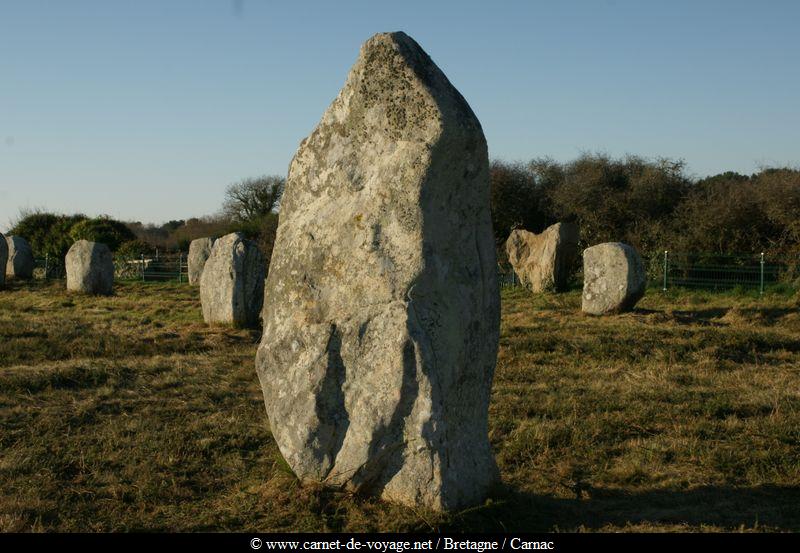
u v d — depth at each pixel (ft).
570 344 37.55
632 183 97.40
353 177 16.98
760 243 80.12
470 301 16.53
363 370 16.33
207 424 23.70
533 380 31.01
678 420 24.21
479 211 16.75
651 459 20.53
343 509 16.24
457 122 15.58
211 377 30.86
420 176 15.78
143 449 21.11
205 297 47.78
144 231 165.27
